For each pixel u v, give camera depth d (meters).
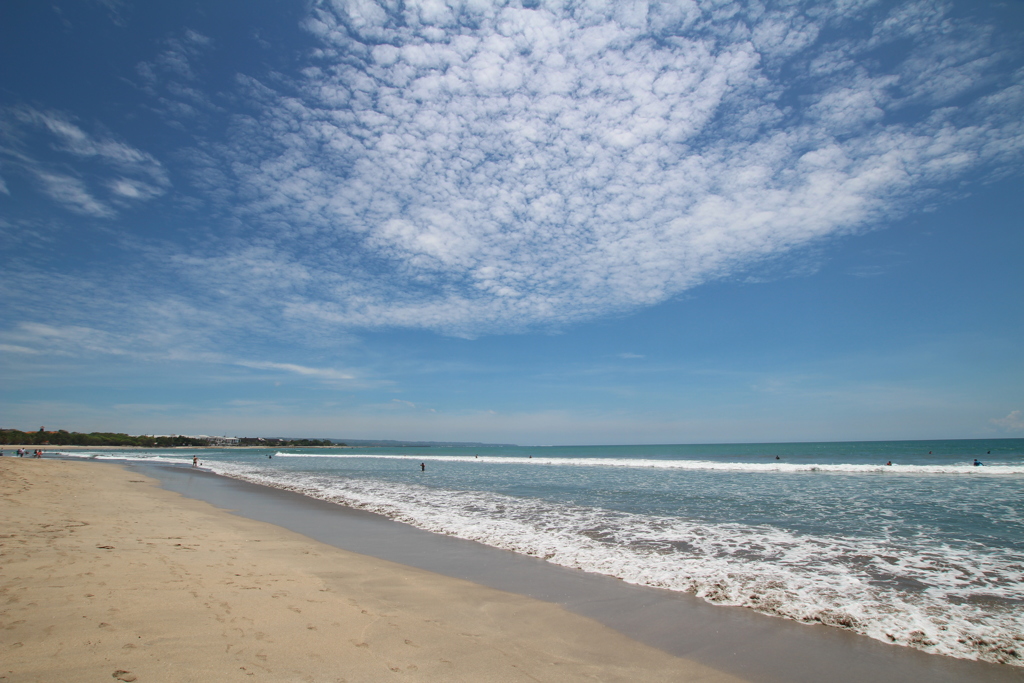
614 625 6.27
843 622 6.40
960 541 10.73
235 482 27.75
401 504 17.48
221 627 5.38
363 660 4.84
